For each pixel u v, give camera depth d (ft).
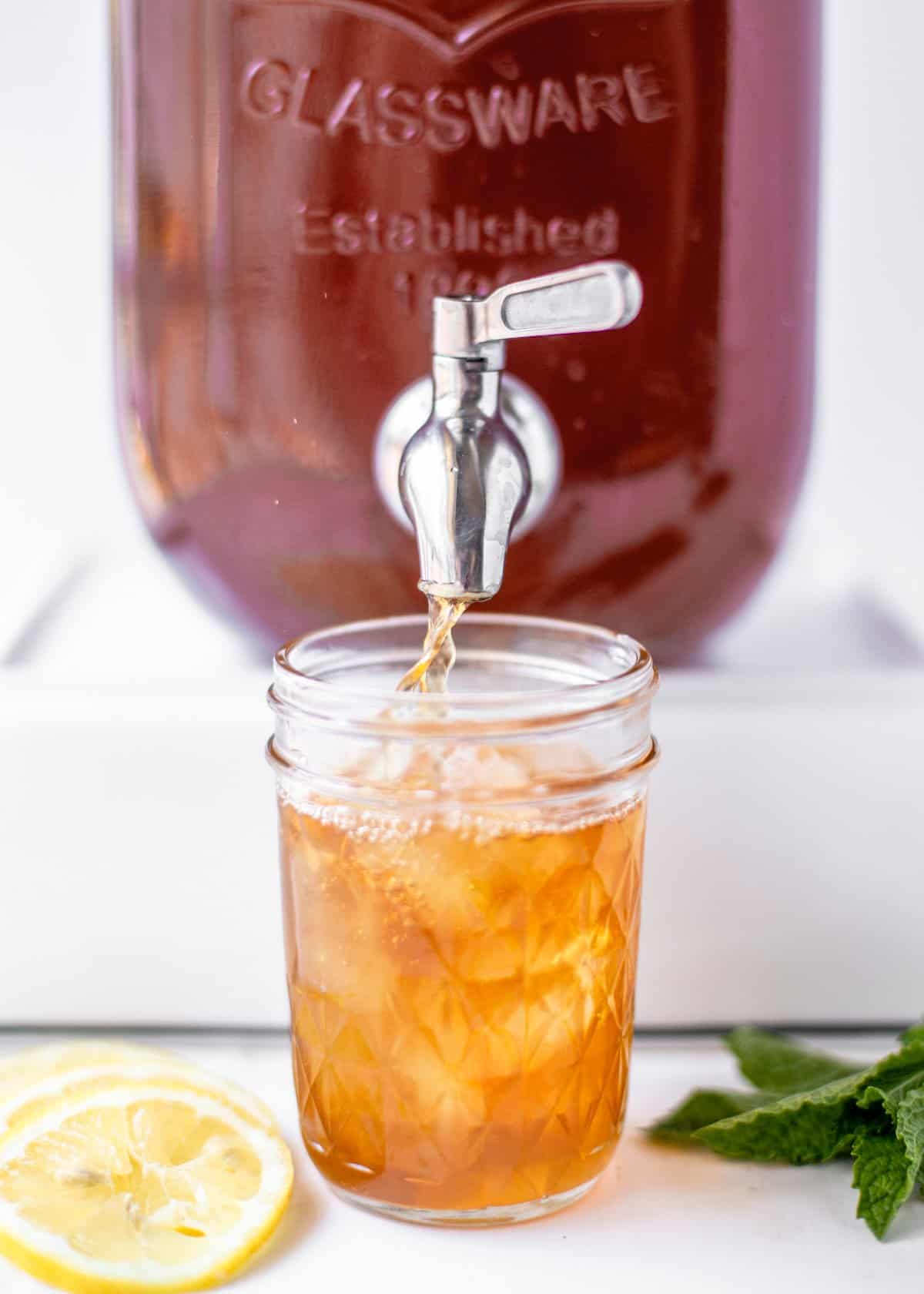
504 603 1.77
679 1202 1.59
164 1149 1.59
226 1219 1.53
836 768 1.79
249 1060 1.77
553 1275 1.51
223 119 1.68
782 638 1.97
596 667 1.62
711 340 1.72
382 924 1.50
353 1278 1.50
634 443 1.72
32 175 2.07
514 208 1.67
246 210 1.69
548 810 1.49
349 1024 1.53
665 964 1.82
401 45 1.65
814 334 1.77
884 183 2.05
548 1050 1.52
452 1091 1.51
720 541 1.77
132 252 1.73
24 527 2.14
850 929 1.82
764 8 1.68
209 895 1.81
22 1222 1.51
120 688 1.80
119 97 1.71
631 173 1.68
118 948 1.82
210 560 1.77
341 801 1.50
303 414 1.71
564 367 1.70
